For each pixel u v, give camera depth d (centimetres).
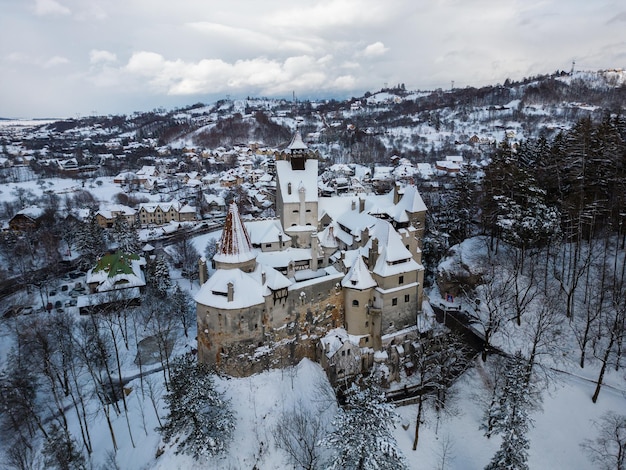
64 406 6469
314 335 6288
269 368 5881
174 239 13688
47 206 16100
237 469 4738
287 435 4984
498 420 4550
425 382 5906
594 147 7600
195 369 4900
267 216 14800
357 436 3938
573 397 5434
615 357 5706
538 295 7000
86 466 5138
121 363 7219
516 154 9750
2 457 5569
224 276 5731
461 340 6353
